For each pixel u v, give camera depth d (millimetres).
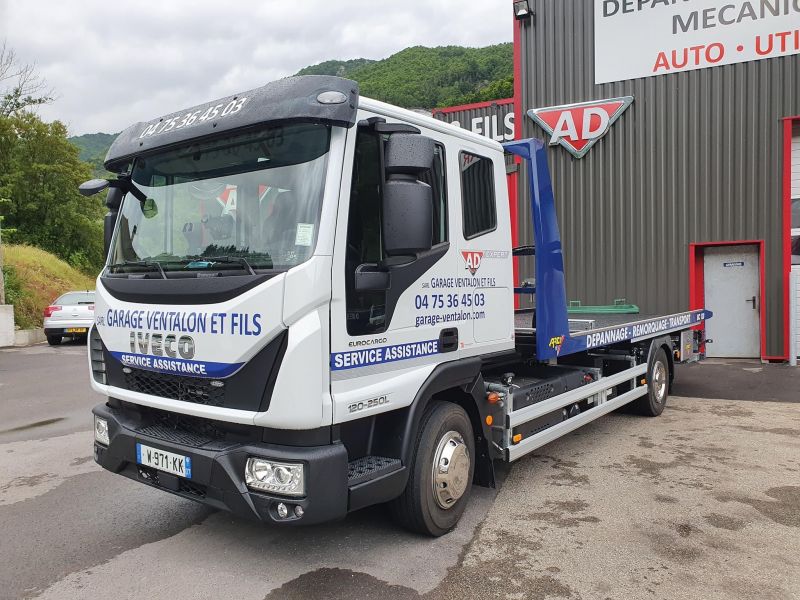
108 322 3822
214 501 3205
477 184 4297
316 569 3521
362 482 3254
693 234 12102
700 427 6875
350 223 3275
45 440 6578
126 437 3588
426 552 3734
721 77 11742
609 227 12789
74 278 25953
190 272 3367
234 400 3137
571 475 5215
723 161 11805
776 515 4281
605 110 12617
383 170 3416
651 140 12352
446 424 3938
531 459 5703
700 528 4070
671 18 12008
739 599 3174
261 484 3018
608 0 12500
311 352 2996
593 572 3467
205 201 3506
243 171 3373
